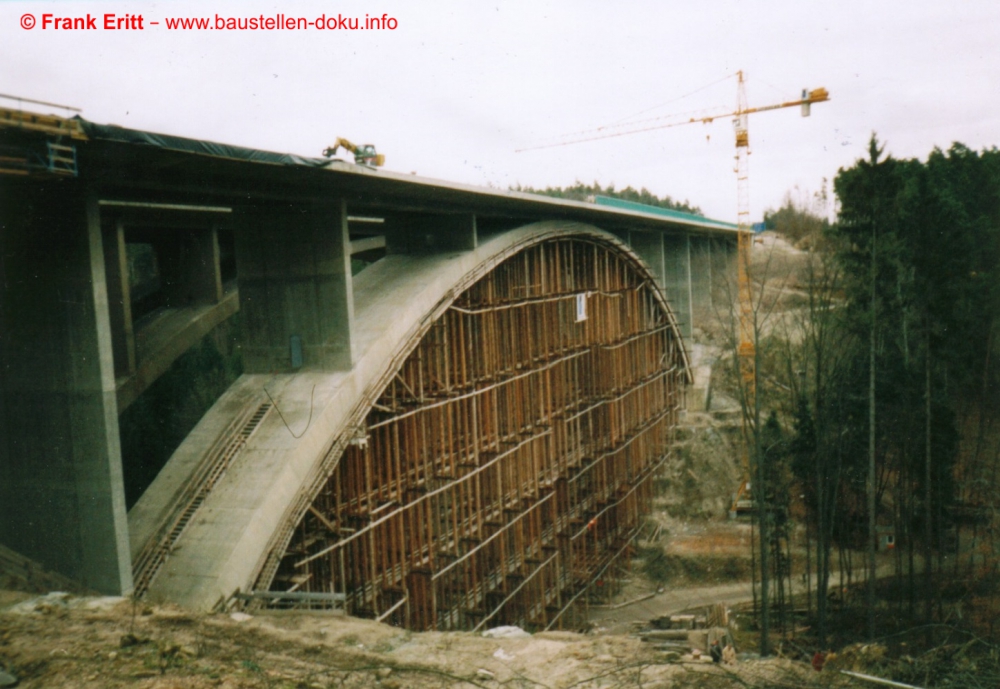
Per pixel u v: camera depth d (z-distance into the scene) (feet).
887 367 104.47
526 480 105.91
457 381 90.02
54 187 50.72
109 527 51.13
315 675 35.81
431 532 80.64
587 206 116.26
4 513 53.42
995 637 80.48
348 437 68.33
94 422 51.19
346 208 73.15
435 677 38.29
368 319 78.38
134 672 32.96
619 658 42.09
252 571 56.75
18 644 36.01
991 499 110.42
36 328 51.90
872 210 102.78
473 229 92.17
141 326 88.22
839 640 90.53
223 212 87.45
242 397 71.00
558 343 116.78
